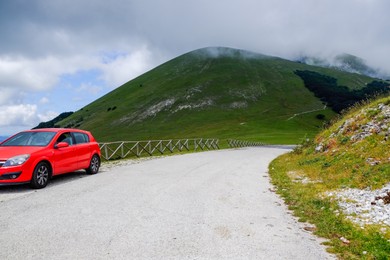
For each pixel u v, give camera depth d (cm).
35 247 593
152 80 19075
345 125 1956
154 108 15150
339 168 1450
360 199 998
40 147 1168
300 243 664
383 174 1153
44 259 542
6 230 682
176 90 16562
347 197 1038
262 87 16512
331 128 2214
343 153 1623
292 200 1048
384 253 614
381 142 1466
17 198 971
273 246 640
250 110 14200
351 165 1412
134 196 1023
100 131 13975
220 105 14775
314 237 707
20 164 1059
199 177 1449
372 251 625
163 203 945
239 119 13138
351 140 1714
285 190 1213
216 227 741
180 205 928
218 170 1722
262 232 721
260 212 891
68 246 602
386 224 779
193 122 13288
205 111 14338
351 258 596
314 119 12419
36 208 857
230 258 572
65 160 1266
